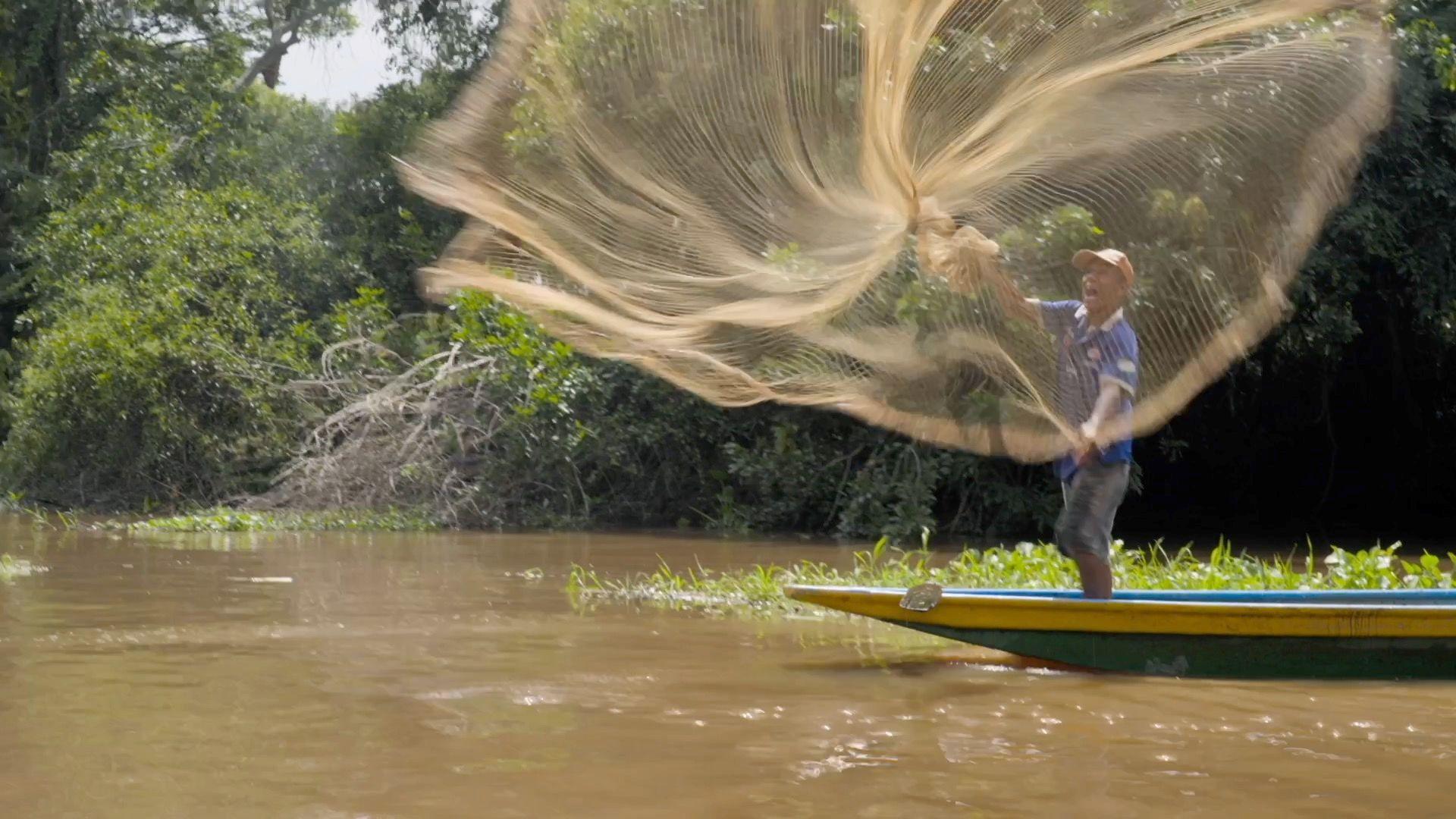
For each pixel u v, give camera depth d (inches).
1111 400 193.2
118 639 217.2
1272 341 550.9
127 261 589.6
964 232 194.1
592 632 229.3
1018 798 124.0
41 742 144.1
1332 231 447.8
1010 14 181.2
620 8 173.3
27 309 696.4
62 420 553.6
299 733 148.9
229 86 876.0
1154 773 133.6
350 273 644.1
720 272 184.5
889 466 501.0
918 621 197.2
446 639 219.9
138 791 124.4
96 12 846.5
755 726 154.6
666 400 516.4
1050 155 191.2
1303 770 135.0
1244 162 194.4
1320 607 189.2
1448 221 465.4
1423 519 632.4
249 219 621.6
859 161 179.3
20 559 351.6
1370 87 194.9
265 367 549.0
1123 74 187.3
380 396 520.4
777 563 364.2
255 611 252.7
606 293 183.8
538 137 174.1
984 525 503.5
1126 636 193.2
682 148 175.9
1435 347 573.3
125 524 478.9
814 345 200.2
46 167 815.7
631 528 509.0
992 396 203.0
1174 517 639.1
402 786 126.6
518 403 515.2
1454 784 129.6
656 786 126.8
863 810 119.6
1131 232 196.9
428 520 493.4
